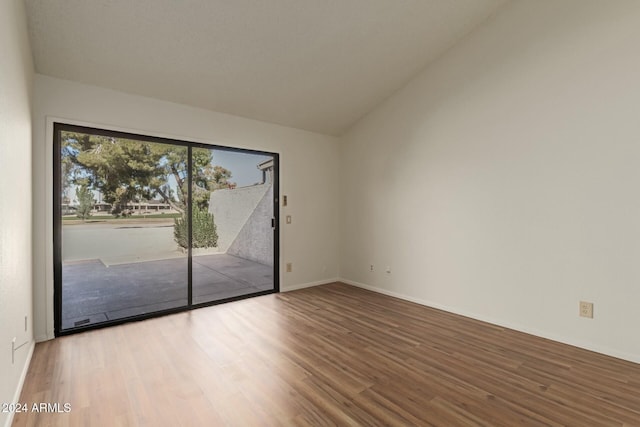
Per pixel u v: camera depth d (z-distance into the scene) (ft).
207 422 5.61
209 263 12.64
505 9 9.95
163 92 10.98
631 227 7.76
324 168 16.02
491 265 10.42
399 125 13.34
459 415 5.80
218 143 12.61
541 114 9.21
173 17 8.30
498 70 10.14
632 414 5.81
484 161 10.55
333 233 16.44
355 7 9.05
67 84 9.54
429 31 10.48
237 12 8.51
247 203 13.69
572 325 8.71
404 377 7.11
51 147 9.23
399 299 13.25
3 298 5.18
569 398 6.31
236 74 10.81
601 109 8.16
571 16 8.64
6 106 5.42
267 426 5.51
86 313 10.02
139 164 11.02
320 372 7.31
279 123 14.35
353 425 5.53
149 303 11.23
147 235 11.19
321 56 10.69
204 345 8.74
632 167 7.73
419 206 12.60
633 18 7.69
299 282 15.12
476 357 8.04
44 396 6.35
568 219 8.75
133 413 5.85
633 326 7.75
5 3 5.32
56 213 9.47
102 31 8.32
